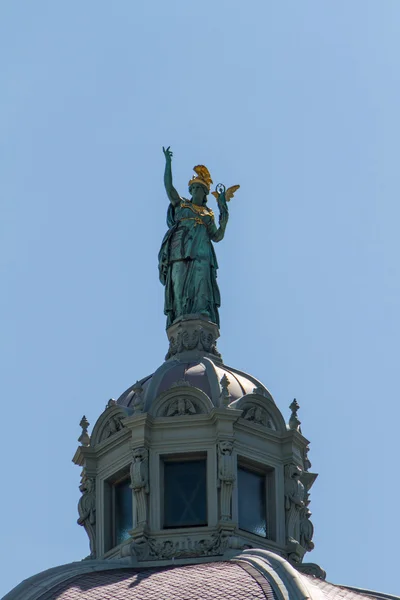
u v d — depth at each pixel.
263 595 195.25
